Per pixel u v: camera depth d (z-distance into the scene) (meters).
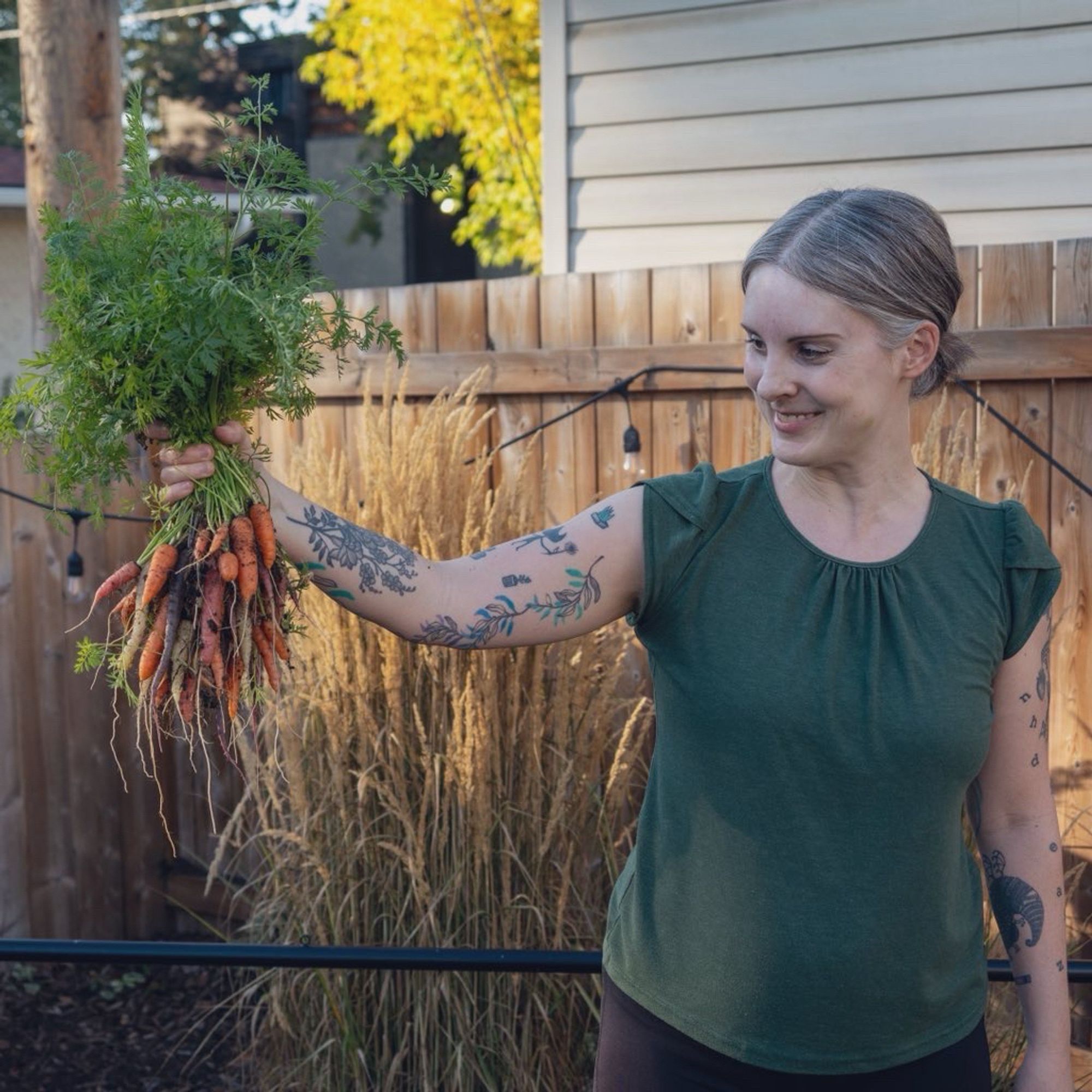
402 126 8.61
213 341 1.33
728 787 1.35
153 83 15.58
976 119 3.96
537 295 3.62
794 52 4.17
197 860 4.20
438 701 2.97
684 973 1.39
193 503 1.41
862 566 1.36
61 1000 3.89
